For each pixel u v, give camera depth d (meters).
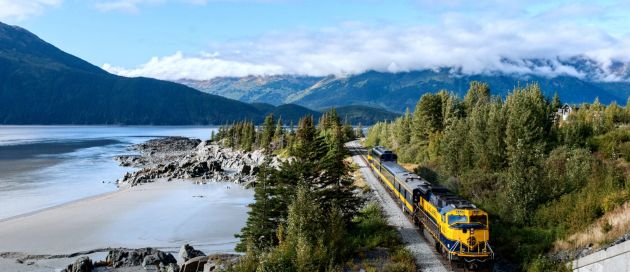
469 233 29.34
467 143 56.44
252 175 111.25
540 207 36.44
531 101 58.53
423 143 85.12
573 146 50.78
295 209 33.94
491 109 58.50
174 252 51.69
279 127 153.25
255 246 35.16
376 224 40.22
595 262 25.09
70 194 89.62
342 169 42.09
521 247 31.81
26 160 149.75
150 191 92.69
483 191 46.66
